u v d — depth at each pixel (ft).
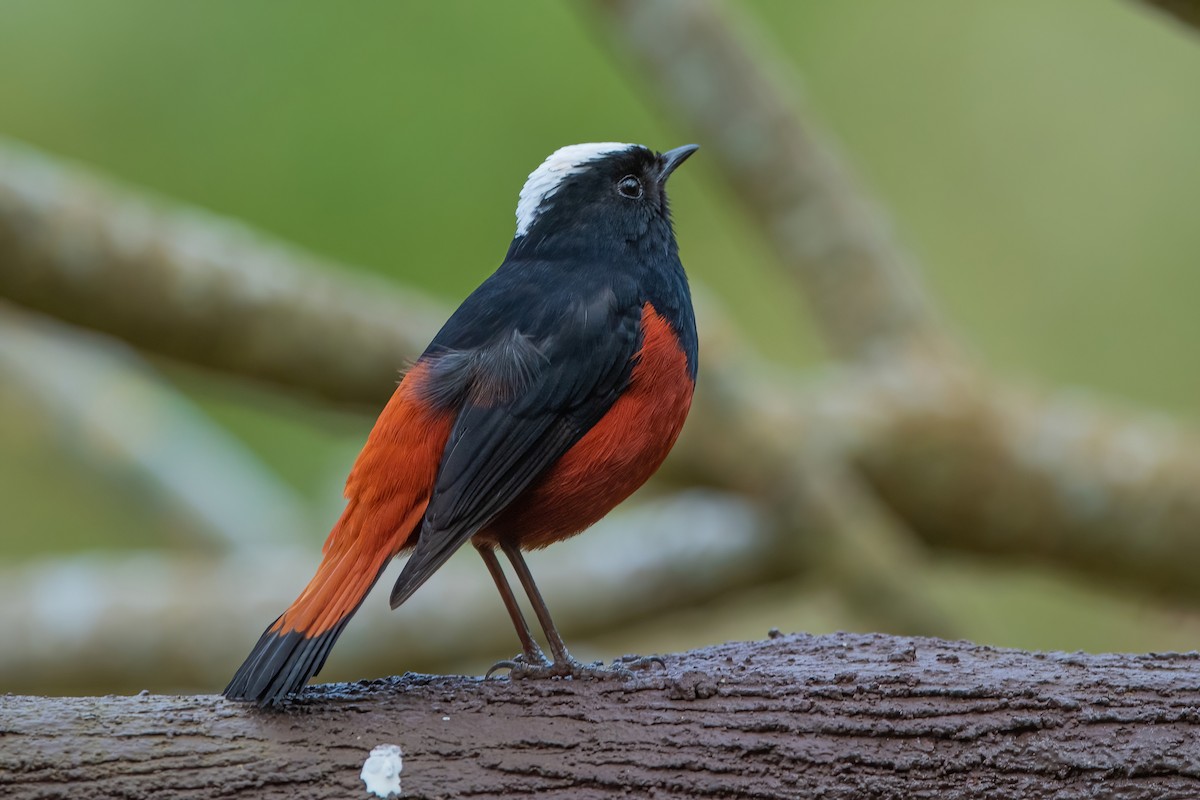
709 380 41.70
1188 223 54.24
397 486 21.72
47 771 18.81
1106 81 55.36
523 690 20.74
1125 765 19.75
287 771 19.16
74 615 42.80
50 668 42.57
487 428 22.43
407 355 38.75
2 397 56.85
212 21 50.65
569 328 23.52
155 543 59.77
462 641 44.09
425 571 20.81
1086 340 54.03
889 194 55.67
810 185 47.21
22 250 35.94
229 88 50.49
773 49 51.13
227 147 50.19
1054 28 55.93
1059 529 43.88
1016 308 54.44
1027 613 54.44
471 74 50.65
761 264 56.39
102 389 57.36
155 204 39.91
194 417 58.18
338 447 57.11
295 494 58.65
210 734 19.45
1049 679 20.68
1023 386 50.03
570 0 48.80
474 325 23.91
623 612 44.68
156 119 50.57
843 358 46.44
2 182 35.94
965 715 20.17
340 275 39.42
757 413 42.57
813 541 42.96
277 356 38.24
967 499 44.01
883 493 44.01
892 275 46.80
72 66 50.57
